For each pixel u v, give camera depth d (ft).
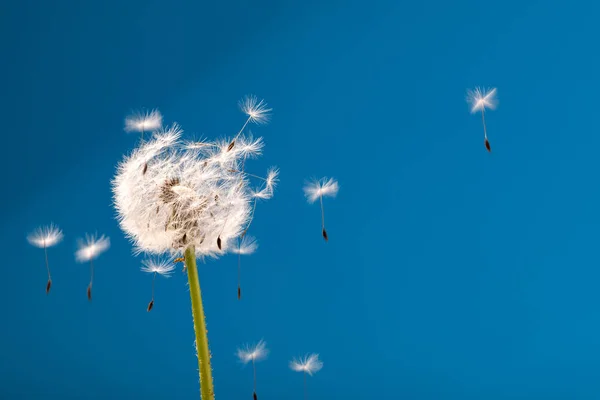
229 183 1.20
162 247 1.15
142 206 1.16
